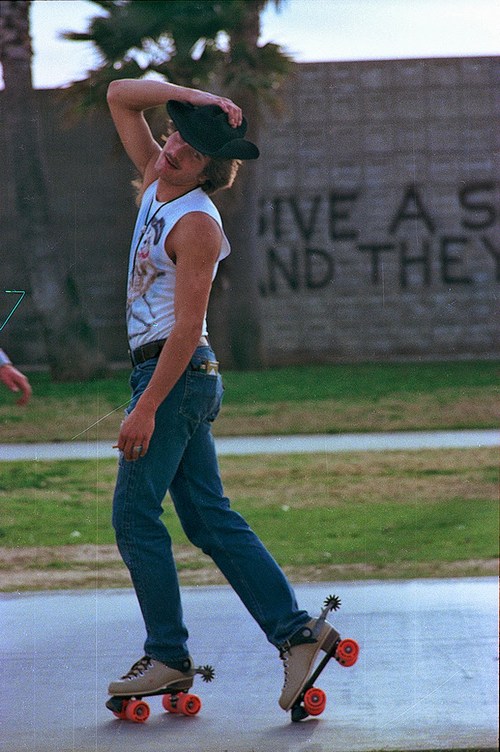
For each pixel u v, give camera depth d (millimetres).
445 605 9758
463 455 19750
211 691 7637
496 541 13125
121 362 35906
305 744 6516
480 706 7012
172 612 7160
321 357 39031
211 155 7000
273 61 35469
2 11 34312
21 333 34844
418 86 38719
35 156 35312
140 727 6949
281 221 38969
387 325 39219
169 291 7121
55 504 15797
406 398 27781
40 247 35250
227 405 27219
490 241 39219
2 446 21266
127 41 32750
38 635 9094
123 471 7055
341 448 20812
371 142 39031
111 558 12609
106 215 36281
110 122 35656
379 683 7559
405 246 39250
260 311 38375
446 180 39062
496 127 38812
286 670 7004
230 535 7258
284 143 38812
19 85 34781
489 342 39281
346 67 38562
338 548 12930
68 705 7293
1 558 12539
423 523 14297
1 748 6508
